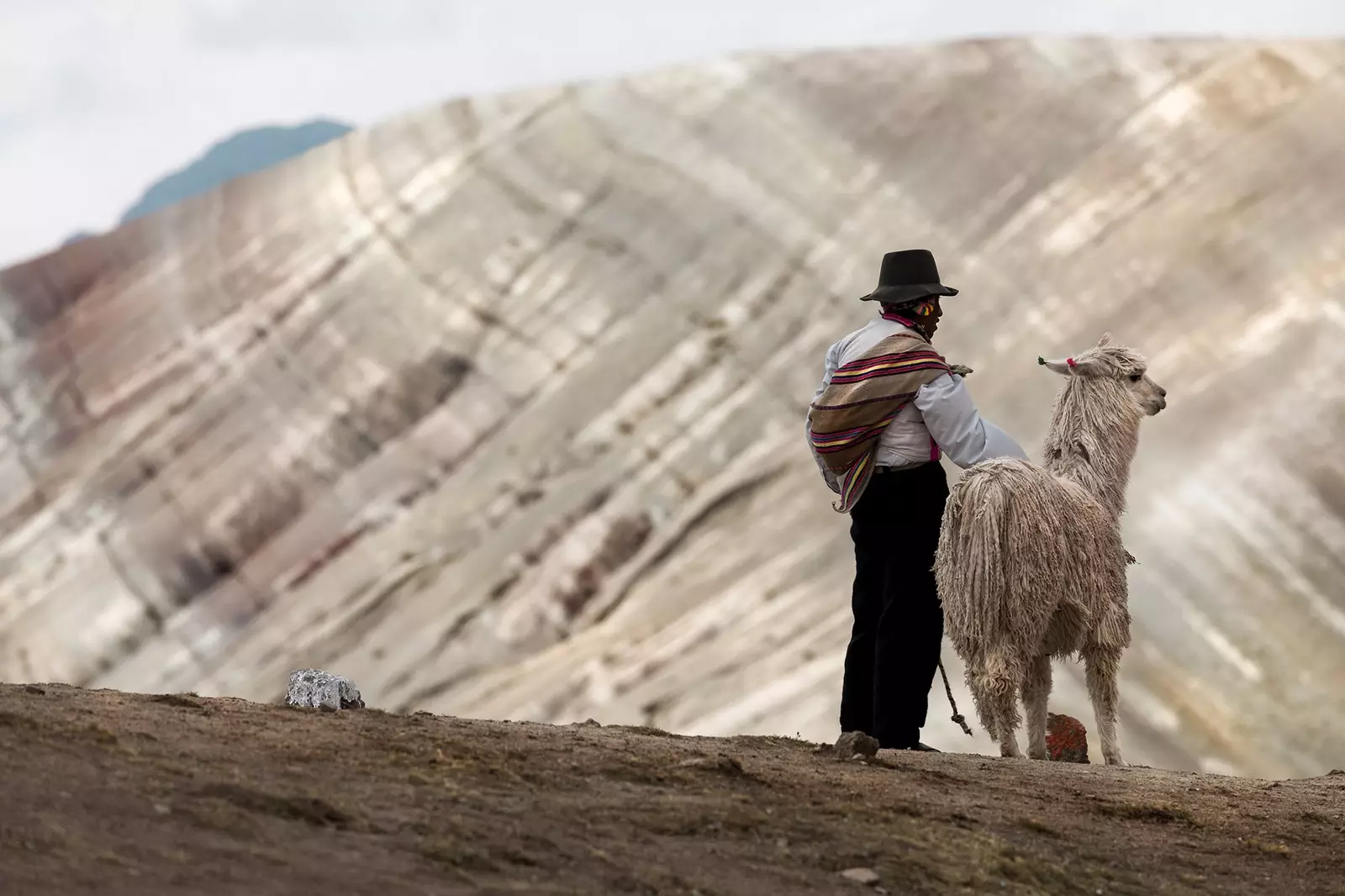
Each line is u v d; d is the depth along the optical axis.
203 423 33.12
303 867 3.54
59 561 31.33
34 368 36.06
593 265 33.50
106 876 3.25
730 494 27.23
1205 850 5.36
